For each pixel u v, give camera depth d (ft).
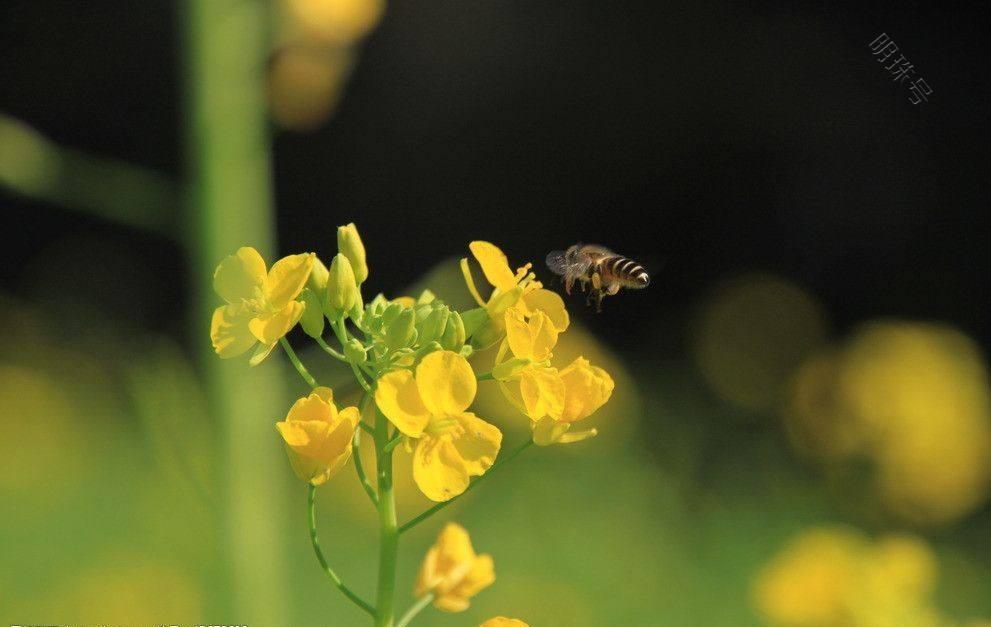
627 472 3.81
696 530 3.62
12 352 4.58
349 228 1.51
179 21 1.99
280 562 1.95
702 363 4.61
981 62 5.99
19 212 6.36
